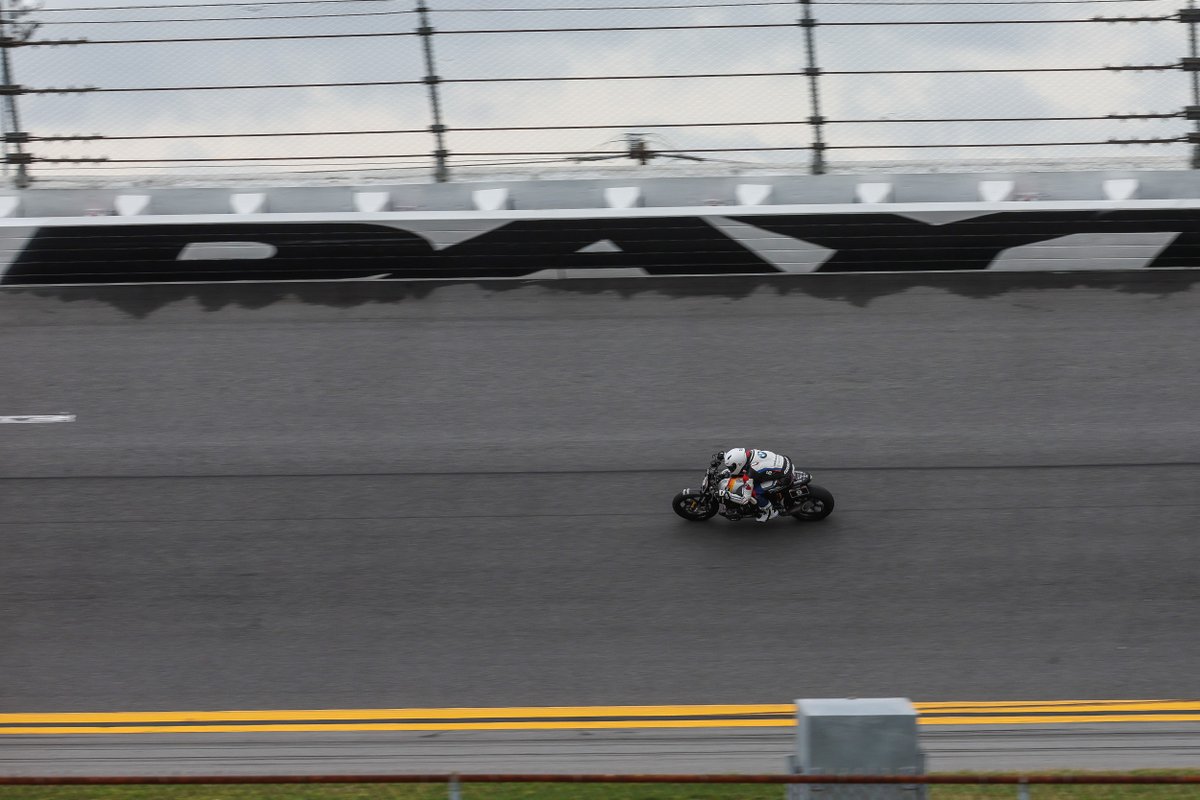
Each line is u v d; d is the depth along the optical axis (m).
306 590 14.73
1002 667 13.20
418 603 14.48
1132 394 18.08
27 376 19.14
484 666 13.38
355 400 18.53
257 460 17.16
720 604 14.33
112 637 13.97
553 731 12.15
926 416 17.77
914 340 19.75
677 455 17.11
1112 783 8.39
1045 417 17.67
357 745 11.92
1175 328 19.75
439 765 11.47
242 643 13.84
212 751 11.83
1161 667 13.14
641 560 15.12
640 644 13.70
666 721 12.32
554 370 19.22
